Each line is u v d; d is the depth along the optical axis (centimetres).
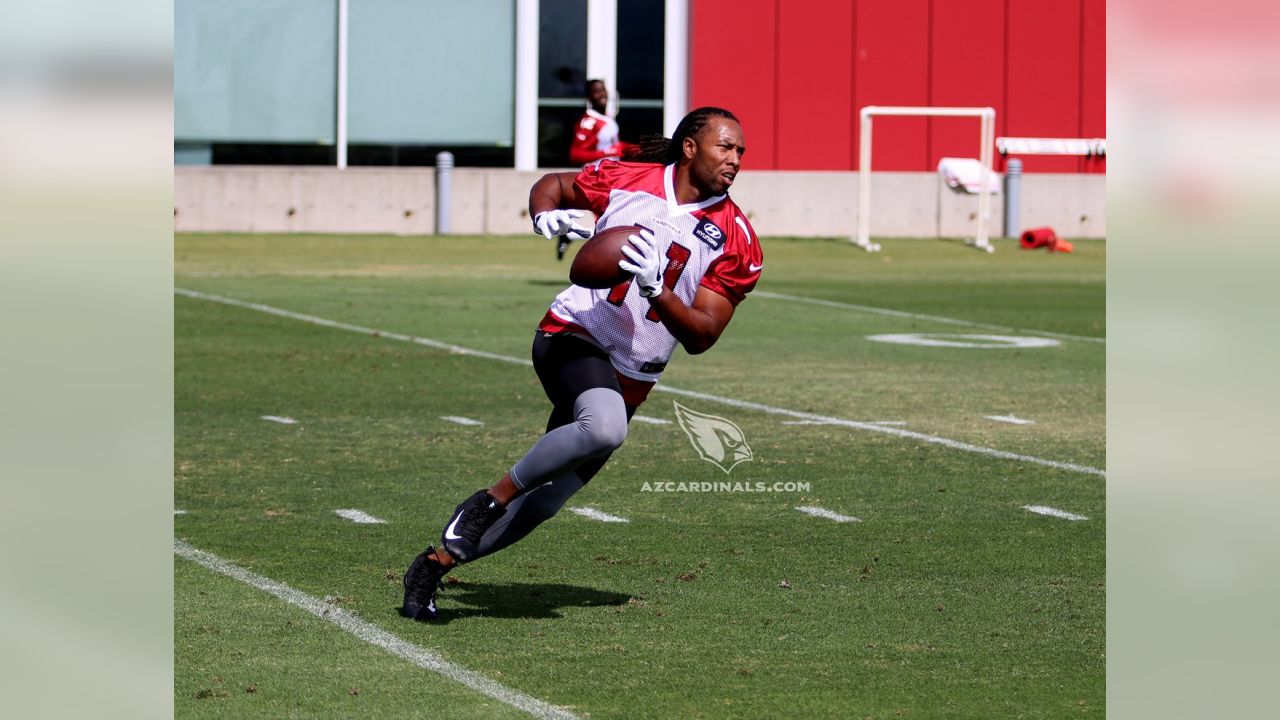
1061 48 12256
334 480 3241
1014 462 3516
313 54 11600
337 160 11681
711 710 1866
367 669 2009
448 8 11750
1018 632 2214
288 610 2273
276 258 8988
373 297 7056
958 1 12156
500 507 2203
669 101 12062
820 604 2350
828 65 12088
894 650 2120
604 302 2170
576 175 2269
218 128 11538
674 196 2178
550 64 11938
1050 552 2686
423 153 11831
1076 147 10481
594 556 2641
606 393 2147
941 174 11200
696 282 2166
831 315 6744
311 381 4656
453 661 2045
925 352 5525
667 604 2339
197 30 11450
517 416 4081
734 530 2850
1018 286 8175
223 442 3647
